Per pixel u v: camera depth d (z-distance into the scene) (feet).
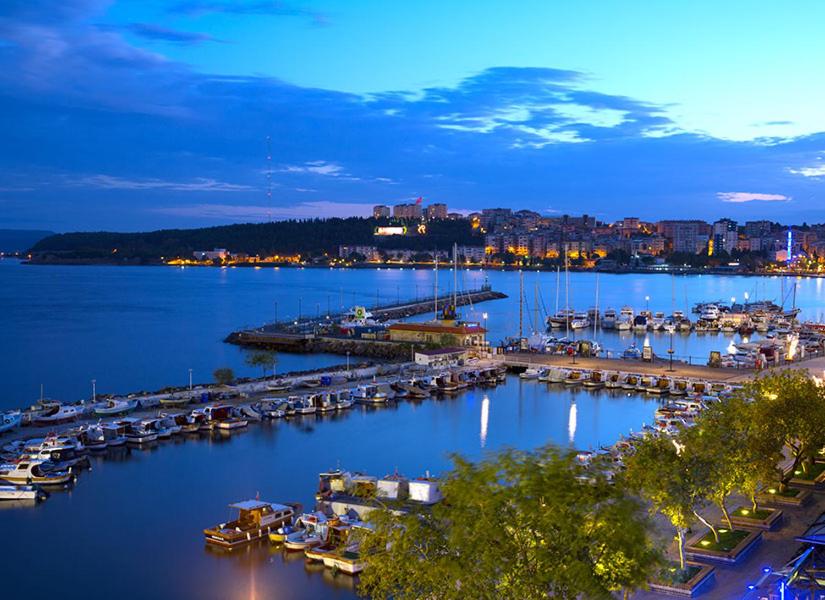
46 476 295.48
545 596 116.98
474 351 585.63
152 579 213.87
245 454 339.57
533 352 602.44
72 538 243.40
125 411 396.16
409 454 340.18
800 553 181.27
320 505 246.47
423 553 126.41
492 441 363.56
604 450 326.24
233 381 478.18
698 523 211.61
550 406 442.09
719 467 189.57
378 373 513.45
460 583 122.52
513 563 117.50
